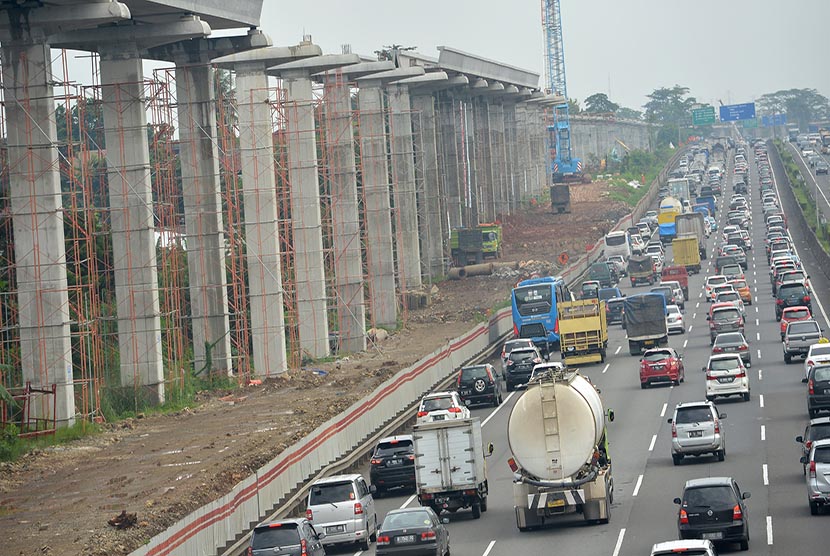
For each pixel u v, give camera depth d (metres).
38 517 86.88
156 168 154.88
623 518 78.56
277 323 160.25
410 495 97.44
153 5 131.75
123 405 137.00
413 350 182.12
